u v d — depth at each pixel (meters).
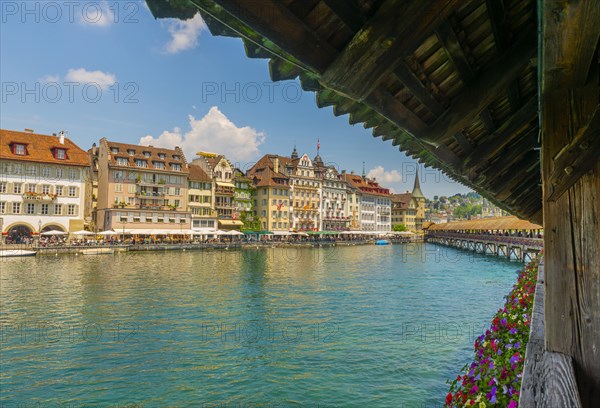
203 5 1.55
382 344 13.09
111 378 10.50
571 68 1.90
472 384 4.78
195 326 15.48
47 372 10.86
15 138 55.78
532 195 7.37
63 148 58.16
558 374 2.08
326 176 95.56
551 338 2.29
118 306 19.22
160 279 28.81
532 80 3.19
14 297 21.42
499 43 2.52
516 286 11.07
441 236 96.50
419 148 4.32
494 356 5.28
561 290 2.27
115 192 63.44
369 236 102.88
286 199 86.19
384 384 9.99
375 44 1.72
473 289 25.38
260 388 9.84
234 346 12.96
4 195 53.41
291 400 9.22
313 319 16.69
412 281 29.27
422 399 9.13
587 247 2.19
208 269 36.03
